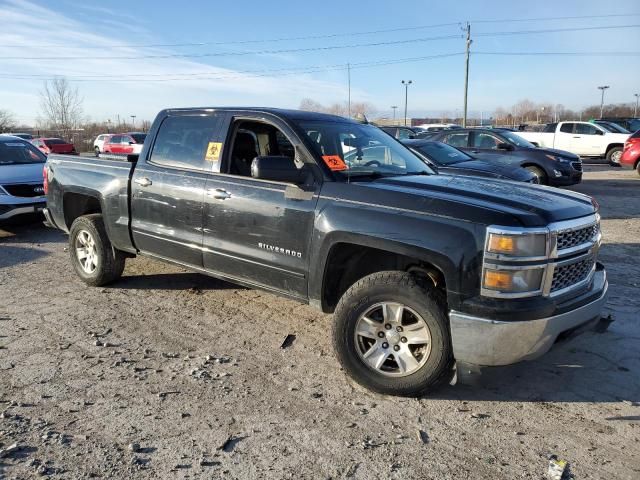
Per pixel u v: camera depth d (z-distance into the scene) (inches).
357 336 140.5
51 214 243.6
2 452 112.1
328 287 151.3
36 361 156.3
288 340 174.6
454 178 166.6
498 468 111.0
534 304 122.3
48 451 113.1
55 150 1253.1
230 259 172.2
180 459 111.9
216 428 123.6
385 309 137.3
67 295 217.8
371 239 136.1
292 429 124.0
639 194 526.3
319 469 109.8
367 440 120.1
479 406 135.6
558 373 152.6
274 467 110.2
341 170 154.9
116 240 213.2
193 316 194.9
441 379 134.5
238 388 142.6
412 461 113.0
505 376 150.7
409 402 136.9
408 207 134.6
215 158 179.0
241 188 167.3
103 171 215.6
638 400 138.3
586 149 846.5
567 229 128.3
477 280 123.1
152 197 194.9
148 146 203.9
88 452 113.3
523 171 357.7
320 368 155.4
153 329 182.2
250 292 222.5
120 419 126.3
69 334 176.9
